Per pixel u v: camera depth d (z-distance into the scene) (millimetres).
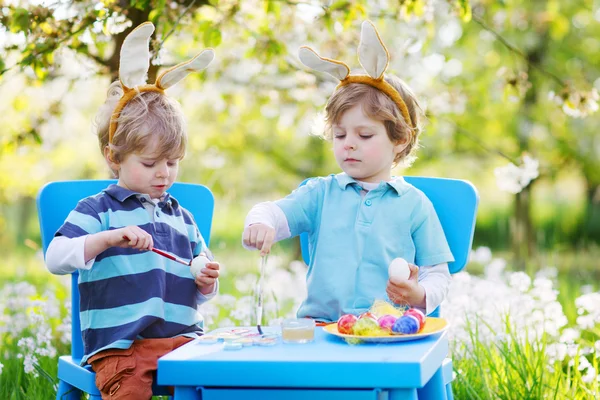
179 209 2447
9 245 12820
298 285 4586
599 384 2766
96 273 2215
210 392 1634
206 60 2311
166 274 2275
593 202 11961
